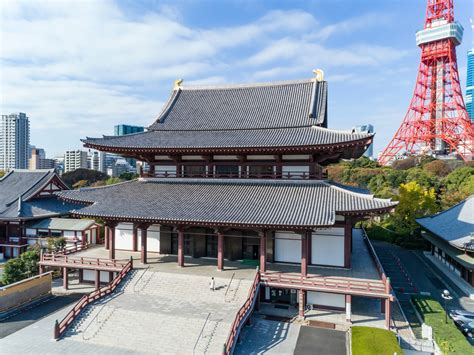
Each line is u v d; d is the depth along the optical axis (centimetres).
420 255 5588
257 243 3509
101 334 2533
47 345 2447
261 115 4153
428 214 6359
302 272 2917
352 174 11225
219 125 4119
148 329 2516
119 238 3953
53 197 5891
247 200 3278
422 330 2620
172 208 3250
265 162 3591
